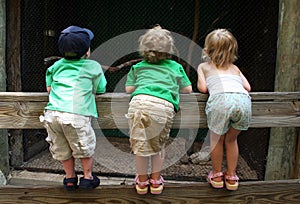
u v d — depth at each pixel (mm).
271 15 2959
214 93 1614
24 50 3275
